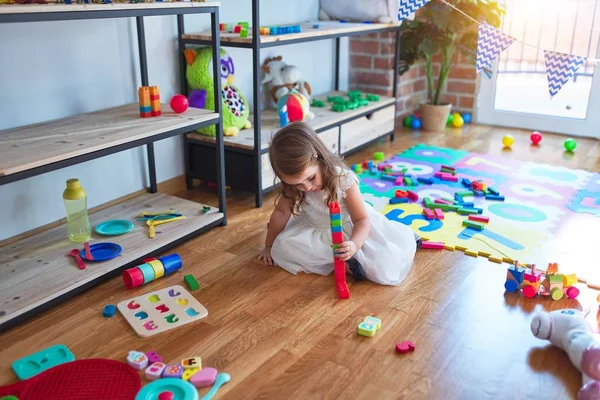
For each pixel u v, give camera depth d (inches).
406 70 138.2
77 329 62.3
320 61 133.1
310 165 66.0
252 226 88.4
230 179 98.7
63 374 54.7
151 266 71.0
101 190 91.1
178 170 103.8
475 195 98.7
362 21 126.3
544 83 153.8
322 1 130.1
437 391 52.8
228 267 75.7
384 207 94.0
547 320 57.9
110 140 69.1
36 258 72.6
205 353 58.2
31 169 60.6
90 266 70.7
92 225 82.1
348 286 70.9
